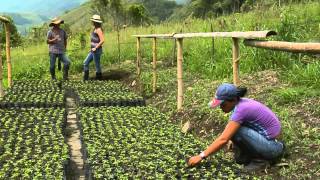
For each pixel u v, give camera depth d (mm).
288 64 6230
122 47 11156
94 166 3844
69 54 11203
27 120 5574
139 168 3803
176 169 3756
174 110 5898
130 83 8375
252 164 3771
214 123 4945
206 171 3680
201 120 5195
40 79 9500
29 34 18562
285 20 6906
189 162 3711
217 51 7750
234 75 4203
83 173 4121
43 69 10344
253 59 6664
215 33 4477
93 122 5406
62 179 3582
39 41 16172
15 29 16766
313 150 3785
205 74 7371
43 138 4727
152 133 4961
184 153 4137
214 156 4090
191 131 5156
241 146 3742
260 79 6023
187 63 8516
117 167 3836
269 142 3633
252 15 9109
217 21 10070
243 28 7789
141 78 8023
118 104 6699
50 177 3578
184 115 5570
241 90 3625
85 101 6637
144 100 6797
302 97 4840
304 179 3428
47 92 7477
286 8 8336
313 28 7027
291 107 4711
